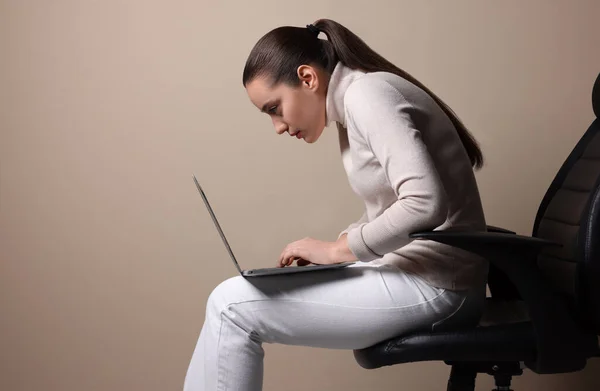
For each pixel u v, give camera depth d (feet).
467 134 5.37
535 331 4.60
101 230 8.07
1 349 8.13
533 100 7.69
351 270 4.94
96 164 8.04
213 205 7.97
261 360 4.88
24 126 8.03
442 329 4.86
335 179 7.91
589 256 4.81
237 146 7.95
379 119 4.58
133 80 7.98
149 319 8.09
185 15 7.91
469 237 4.41
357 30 7.79
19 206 8.07
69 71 8.00
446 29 7.73
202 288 8.05
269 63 5.16
